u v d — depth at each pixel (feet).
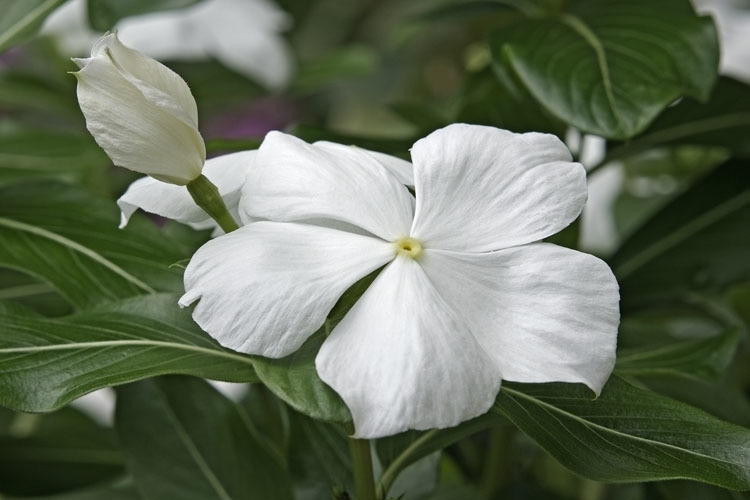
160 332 0.84
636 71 0.96
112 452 1.16
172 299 0.87
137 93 0.79
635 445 0.81
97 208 0.97
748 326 1.14
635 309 1.13
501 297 0.77
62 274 0.93
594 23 1.01
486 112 1.05
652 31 0.99
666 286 1.11
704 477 0.79
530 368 0.76
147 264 0.94
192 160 0.81
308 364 0.78
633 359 0.96
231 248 0.77
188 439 1.00
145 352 0.83
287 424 0.98
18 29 1.00
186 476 0.99
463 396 0.75
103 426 1.18
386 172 0.80
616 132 0.94
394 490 0.96
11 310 0.86
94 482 1.14
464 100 1.12
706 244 1.11
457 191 0.78
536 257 0.78
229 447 0.99
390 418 0.75
